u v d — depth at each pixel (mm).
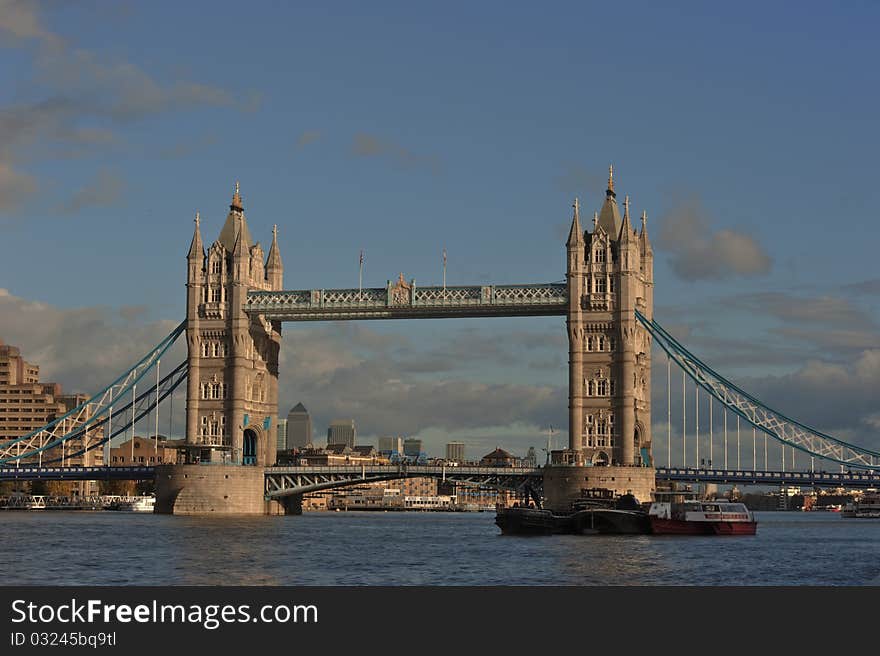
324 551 143375
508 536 180250
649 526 183625
